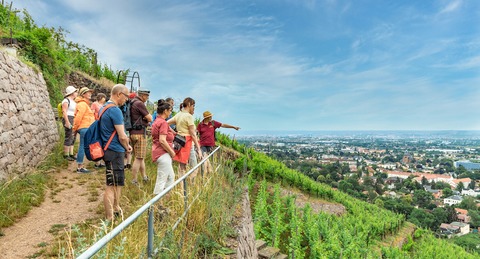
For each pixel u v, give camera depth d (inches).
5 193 226.4
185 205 179.2
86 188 281.3
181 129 258.5
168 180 229.8
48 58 634.8
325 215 669.3
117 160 193.3
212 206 196.2
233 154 652.1
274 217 461.4
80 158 327.0
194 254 153.3
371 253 724.0
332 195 863.7
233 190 271.1
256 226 410.3
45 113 425.7
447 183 5964.6
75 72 810.2
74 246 161.3
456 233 3280.0
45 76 607.8
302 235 539.5
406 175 6505.9
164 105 227.3
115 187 195.0
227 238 199.0
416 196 4503.0
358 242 698.2
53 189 270.7
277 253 313.4
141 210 104.3
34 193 242.5
